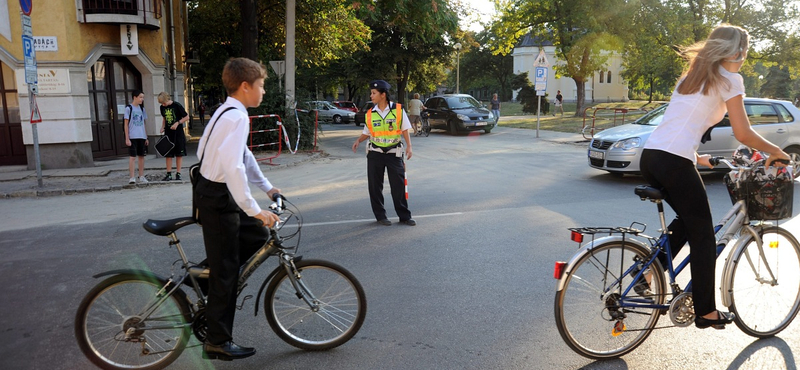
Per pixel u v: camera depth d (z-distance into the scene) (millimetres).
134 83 14922
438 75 43125
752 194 3467
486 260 5605
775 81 57031
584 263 3357
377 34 35250
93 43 13352
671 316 3459
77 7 12938
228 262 3242
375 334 3914
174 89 20844
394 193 7074
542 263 5504
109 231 6969
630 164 10031
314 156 14898
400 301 4531
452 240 6359
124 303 3326
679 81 3309
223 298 3258
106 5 13477
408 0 18562
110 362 3357
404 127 6992
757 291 3691
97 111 14070
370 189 7141
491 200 8656
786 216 3512
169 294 3312
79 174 11594
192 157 14797
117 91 14453
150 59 14719
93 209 8430
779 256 3727
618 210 7867
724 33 3111
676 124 3219
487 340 3803
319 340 3668
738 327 3676
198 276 3338
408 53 36156
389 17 19641
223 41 27562
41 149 12805
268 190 3529
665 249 3457
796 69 34750
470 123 21750
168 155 10766
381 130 6965
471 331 3949
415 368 3418
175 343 3398
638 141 9992
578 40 29953
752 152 3551
